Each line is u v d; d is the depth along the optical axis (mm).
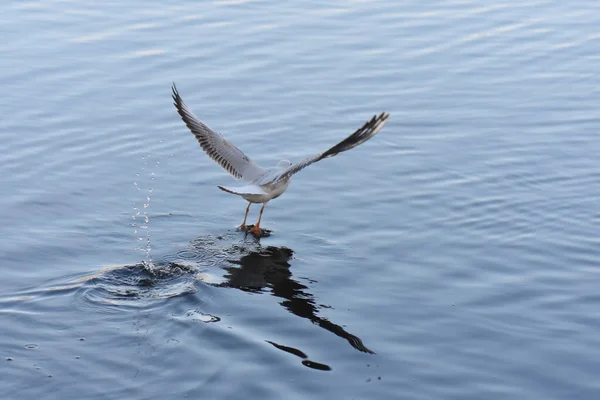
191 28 21859
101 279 11562
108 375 9383
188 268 12000
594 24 22297
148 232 13266
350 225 13445
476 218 13578
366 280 11703
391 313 10789
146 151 16266
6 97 18172
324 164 15781
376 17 22797
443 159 15820
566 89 18859
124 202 14328
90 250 12625
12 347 9906
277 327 10398
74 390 9125
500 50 20875
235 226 13516
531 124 17234
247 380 9258
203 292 11250
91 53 20344
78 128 17016
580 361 9719
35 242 12820
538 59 20375
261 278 11727
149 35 21406
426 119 17531
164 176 15367
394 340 10133
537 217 13547
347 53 20609
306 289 11430
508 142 16469
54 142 16453
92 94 18469
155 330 10297
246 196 12750
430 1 23984
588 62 20172
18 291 11258
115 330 10289
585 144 16281
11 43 20750
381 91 18797
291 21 22422
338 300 11141
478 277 11750
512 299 11133
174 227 13469
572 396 9070
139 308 10836
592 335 10273
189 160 16016
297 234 13188
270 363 9586
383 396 9008
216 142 13258
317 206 14156
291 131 16969
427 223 13453
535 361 9719
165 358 9695
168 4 23531
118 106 17984
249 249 12648
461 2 23922
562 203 13984
